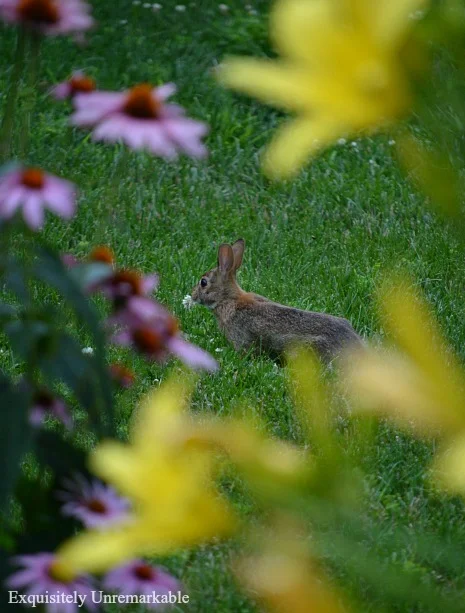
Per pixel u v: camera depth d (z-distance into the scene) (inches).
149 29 837.2
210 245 585.0
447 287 517.7
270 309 481.1
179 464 101.2
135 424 342.3
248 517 277.9
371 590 239.6
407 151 91.1
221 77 94.7
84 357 204.2
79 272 206.8
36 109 700.0
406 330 94.0
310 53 88.4
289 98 89.8
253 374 420.8
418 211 615.2
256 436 105.8
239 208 635.5
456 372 108.4
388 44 86.6
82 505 199.9
